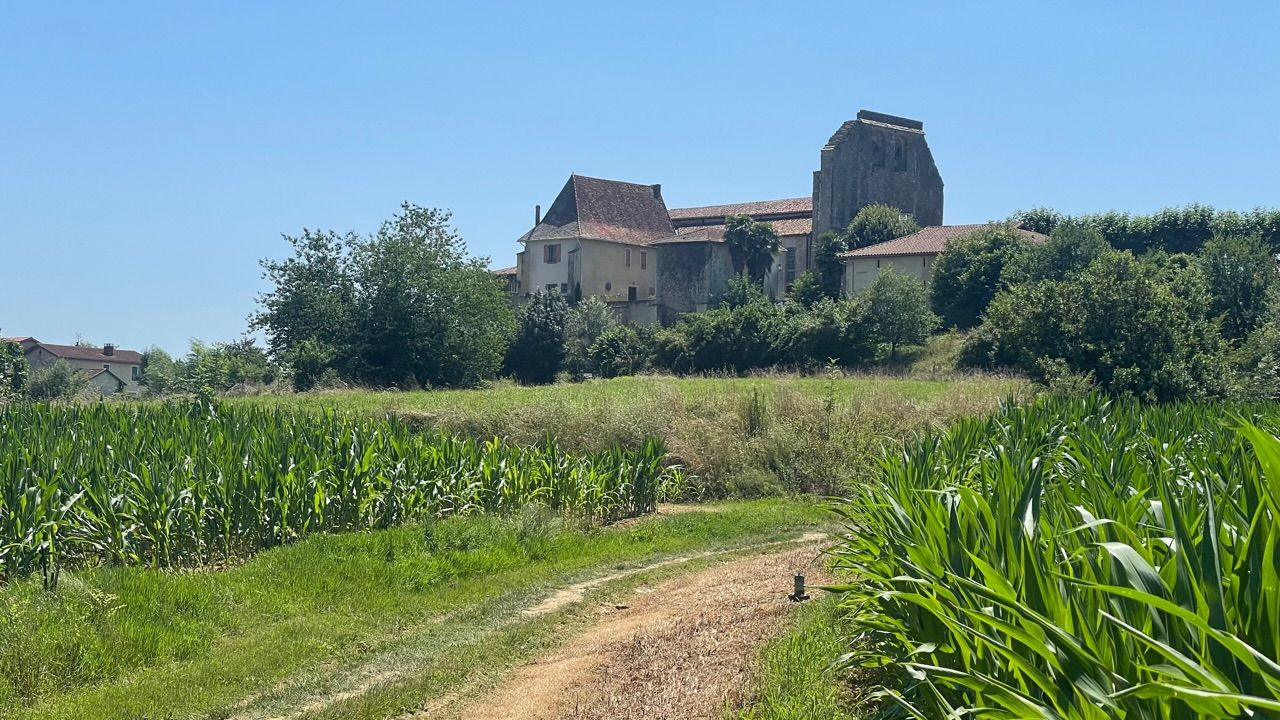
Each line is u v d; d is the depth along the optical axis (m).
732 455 25.39
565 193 95.94
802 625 9.70
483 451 20.62
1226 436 13.28
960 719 5.48
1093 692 3.96
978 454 13.41
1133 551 4.18
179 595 11.77
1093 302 38.50
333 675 10.41
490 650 11.15
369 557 14.36
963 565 6.16
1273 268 57.81
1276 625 3.76
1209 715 3.63
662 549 18.00
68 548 13.84
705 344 66.31
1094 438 12.66
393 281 59.66
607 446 26.44
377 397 38.91
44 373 78.56
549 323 77.06
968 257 67.88
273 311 60.00
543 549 16.69
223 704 9.44
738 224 86.50
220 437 18.09
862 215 84.38
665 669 9.45
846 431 25.88
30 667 9.51
